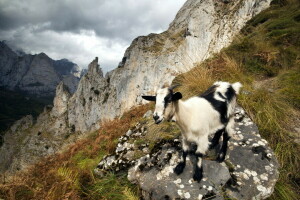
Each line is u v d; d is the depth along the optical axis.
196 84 2.53
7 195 1.80
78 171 2.00
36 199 1.67
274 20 4.40
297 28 3.59
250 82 2.66
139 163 1.81
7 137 31.34
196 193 1.44
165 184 1.52
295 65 2.89
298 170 1.72
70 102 31.14
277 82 2.60
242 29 5.24
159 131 2.12
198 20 14.48
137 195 1.64
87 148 2.73
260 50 3.21
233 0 14.70
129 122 2.94
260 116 2.12
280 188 1.57
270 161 1.64
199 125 1.39
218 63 2.99
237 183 1.51
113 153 2.14
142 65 22.00
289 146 1.85
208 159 1.70
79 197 1.67
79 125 28.70
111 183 1.84
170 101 1.33
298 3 4.73
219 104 1.49
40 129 30.92
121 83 23.59
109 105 24.92
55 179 1.89
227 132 1.59
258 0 8.33
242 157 1.67
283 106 2.22
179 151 1.76
